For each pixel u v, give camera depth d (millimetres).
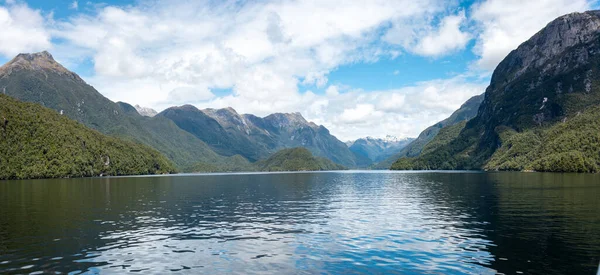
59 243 35156
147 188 117312
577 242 33344
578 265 26609
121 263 28500
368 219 48781
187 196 85625
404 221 46719
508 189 93625
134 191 103000
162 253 31500
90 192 98938
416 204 65188
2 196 85688
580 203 60844
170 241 36094
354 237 37406
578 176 161875
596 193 78125
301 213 55250
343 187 117750
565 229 39219
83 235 38938
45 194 91688
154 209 60781
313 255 30656
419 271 26047
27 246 33812
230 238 37406
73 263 28438
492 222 44469
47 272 26156
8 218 50438
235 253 31516
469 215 50562
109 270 26734
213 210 59312
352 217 50750
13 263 28297
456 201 68500
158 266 27781
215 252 31844
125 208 61906
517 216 48438
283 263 28453
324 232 40188
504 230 39375
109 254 31125
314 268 27141
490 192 86000
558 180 130250
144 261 29125
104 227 43531
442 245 33344
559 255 29234
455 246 32812
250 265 28031
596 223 42406
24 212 56594
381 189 104938
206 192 98812
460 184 121312
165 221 48094
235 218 50625
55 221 47844
